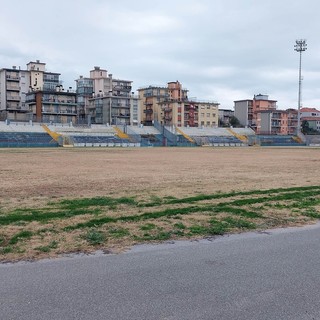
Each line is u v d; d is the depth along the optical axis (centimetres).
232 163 2973
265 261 571
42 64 10244
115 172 2133
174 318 389
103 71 10969
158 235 712
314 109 14575
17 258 577
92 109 10306
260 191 1325
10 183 1589
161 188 1431
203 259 579
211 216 888
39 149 5844
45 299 430
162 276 505
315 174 2050
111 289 460
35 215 884
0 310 402
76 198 1177
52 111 9262
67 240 675
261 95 12744
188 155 4306
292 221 856
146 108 11325
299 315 398
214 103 11250
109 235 710
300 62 8900
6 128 7394
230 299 435
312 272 524
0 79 9275
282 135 10144
